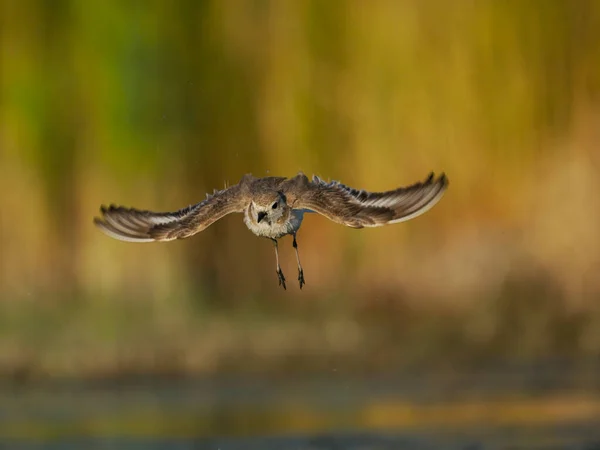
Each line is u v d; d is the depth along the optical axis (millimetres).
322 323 23109
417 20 25891
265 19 26188
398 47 25812
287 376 20406
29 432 16672
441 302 23594
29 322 22875
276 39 26125
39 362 20797
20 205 25312
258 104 26188
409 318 23391
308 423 16844
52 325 22797
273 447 15547
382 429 16344
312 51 25953
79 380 20297
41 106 25891
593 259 23406
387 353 21562
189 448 15602
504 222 25219
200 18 26359
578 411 17031
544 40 26219
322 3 25953
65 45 26219
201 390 19453
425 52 25891
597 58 26312
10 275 24750
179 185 26219
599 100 26250
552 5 26172
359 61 25891
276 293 25250
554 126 26156
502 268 23688
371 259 24984
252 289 25438
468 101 25812
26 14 26062
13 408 18281
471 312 23078
